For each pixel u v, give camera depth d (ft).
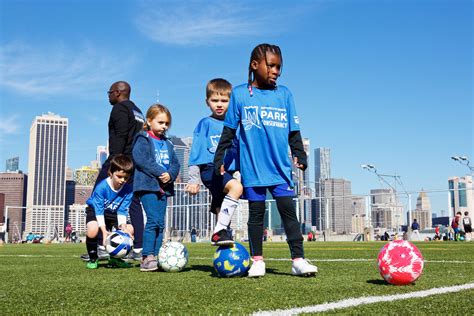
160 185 14.94
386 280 9.55
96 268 15.24
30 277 11.90
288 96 12.32
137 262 18.37
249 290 8.66
